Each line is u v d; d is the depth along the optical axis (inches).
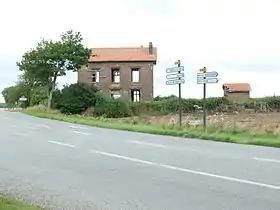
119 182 416.2
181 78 1032.8
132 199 344.5
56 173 470.3
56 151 662.5
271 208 309.1
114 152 643.5
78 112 2508.6
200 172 459.2
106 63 3090.6
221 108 2797.7
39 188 392.8
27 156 608.4
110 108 2513.5
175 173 457.7
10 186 402.3
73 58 2400.3
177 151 648.4
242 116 2187.5
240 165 502.9
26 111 2480.3
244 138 823.7
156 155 604.4
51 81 2444.6
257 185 387.9
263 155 595.2
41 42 2402.8
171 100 2770.7
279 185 386.3
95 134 979.3
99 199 346.6
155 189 381.1
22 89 3742.6
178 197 348.2
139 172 469.4
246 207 312.8
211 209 308.8
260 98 2871.6
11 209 285.9
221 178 423.8
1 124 1362.0
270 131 892.6
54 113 2170.3
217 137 847.7
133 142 790.5
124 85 3080.7
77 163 540.1
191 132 936.3
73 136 924.6
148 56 3122.5
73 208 316.5
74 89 2516.0
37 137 901.8
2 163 544.1
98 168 500.1
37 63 2370.8
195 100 2797.7
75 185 405.1
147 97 3080.7
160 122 1350.9
